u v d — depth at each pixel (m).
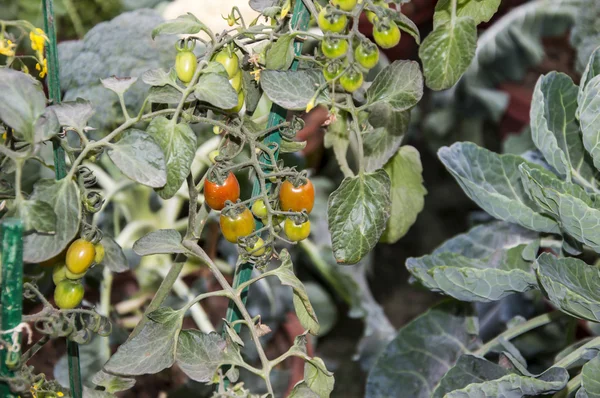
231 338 0.99
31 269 1.31
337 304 2.14
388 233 1.19
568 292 1.00
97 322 0.98
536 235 1.21
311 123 1.61
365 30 1.69
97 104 1.27
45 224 0.92
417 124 2.21
